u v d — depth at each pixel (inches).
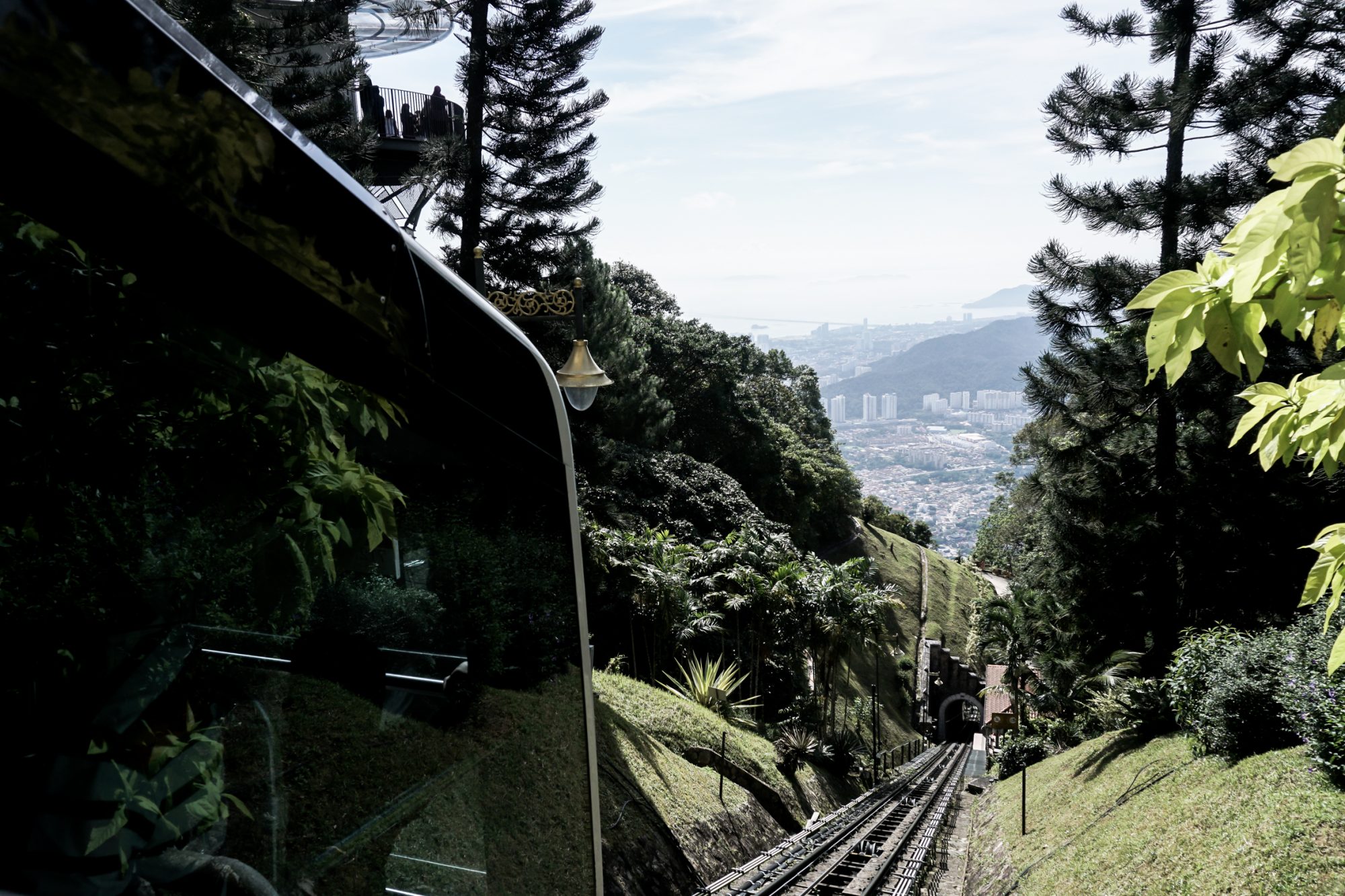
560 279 988.6
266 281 46.2
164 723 40.8
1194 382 816.9
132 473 39.4
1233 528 872.9
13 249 34.7
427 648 61.7
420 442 61.5
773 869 538.0
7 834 34.7
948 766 1565.0
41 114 34.9
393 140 940.6
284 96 724.7
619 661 877.2
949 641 2546.8
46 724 36.1
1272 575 876.0
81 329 37.3
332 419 51.9
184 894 41.9
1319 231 66.8
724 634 1157.1
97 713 37.9
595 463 1127.6
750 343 2832.2
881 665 2105.1
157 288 40.2
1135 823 473.1
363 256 53.0
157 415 40.7
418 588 60.8
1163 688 664.4
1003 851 611.5
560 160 912.9
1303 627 473.4
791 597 1152.8
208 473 43.3
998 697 2060.8
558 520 84.2
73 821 37.0
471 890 65.2
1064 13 806.5
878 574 2596.0
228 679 44.4
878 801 933.8
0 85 33.4
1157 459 897.5
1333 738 375.2
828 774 1014.4
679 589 945.5
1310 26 717.3
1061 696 1160.8
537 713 77.2
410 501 60.1
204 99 40.8
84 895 37.3
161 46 38.4
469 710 67.0
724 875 517.3
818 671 1461.6
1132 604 942.4
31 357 35.6
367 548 55.4
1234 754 478.9
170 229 40.6
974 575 3398.1
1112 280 818.8
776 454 2137.1
